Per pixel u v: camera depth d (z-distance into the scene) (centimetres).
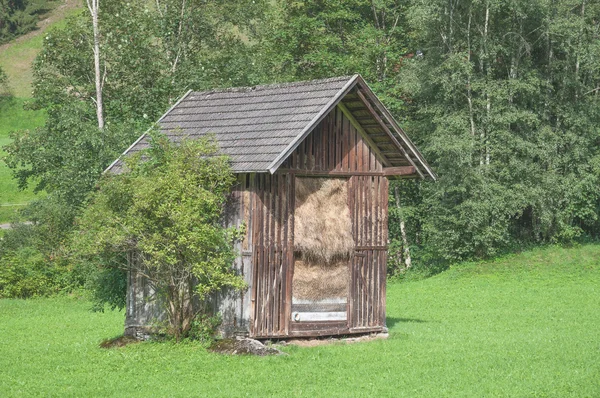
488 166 5772
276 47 6894
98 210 2795
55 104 5712
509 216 5925
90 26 5909
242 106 3116
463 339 3180
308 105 2914
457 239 5888
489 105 5888
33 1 16200
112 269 3216
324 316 2984
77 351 2928
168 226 2750
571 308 4288
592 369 2519
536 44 6138
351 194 3064
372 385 2289
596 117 6138
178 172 2731
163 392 2220
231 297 2838
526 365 2591
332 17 6744
